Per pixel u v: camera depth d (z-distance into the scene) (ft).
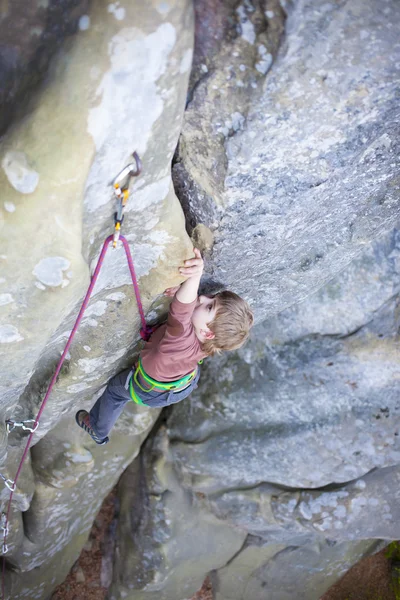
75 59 4.99
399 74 6.06
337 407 13.73
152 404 8.66
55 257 5.73
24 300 6.08
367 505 14.44
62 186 5.27
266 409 14.24
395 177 8.06
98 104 5.11
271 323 13.64
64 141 5.13
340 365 13.15
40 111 5.08
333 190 7.77
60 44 5.08
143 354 8.39
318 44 5.72
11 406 8.39
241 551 17.58
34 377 9.22
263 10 5.54
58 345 8.50
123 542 17.46
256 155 6.88
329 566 18.16
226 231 7.95
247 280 9.45
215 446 14.92
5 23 5.19
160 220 6.84
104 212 6.11
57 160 5.16
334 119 6.57
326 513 14.62
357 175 7.68
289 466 14.37
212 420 14.92
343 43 5.71
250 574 18.17
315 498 14.69
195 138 6.89
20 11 5.15
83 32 4.95
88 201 5.79
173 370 8.11
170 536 16.33
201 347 8.30
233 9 5.60
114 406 9.36
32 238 5.51
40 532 14.19
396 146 7.38
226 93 6.32
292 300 10.77
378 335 12.87
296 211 7.87
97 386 9.90
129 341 8.73
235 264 8.73
